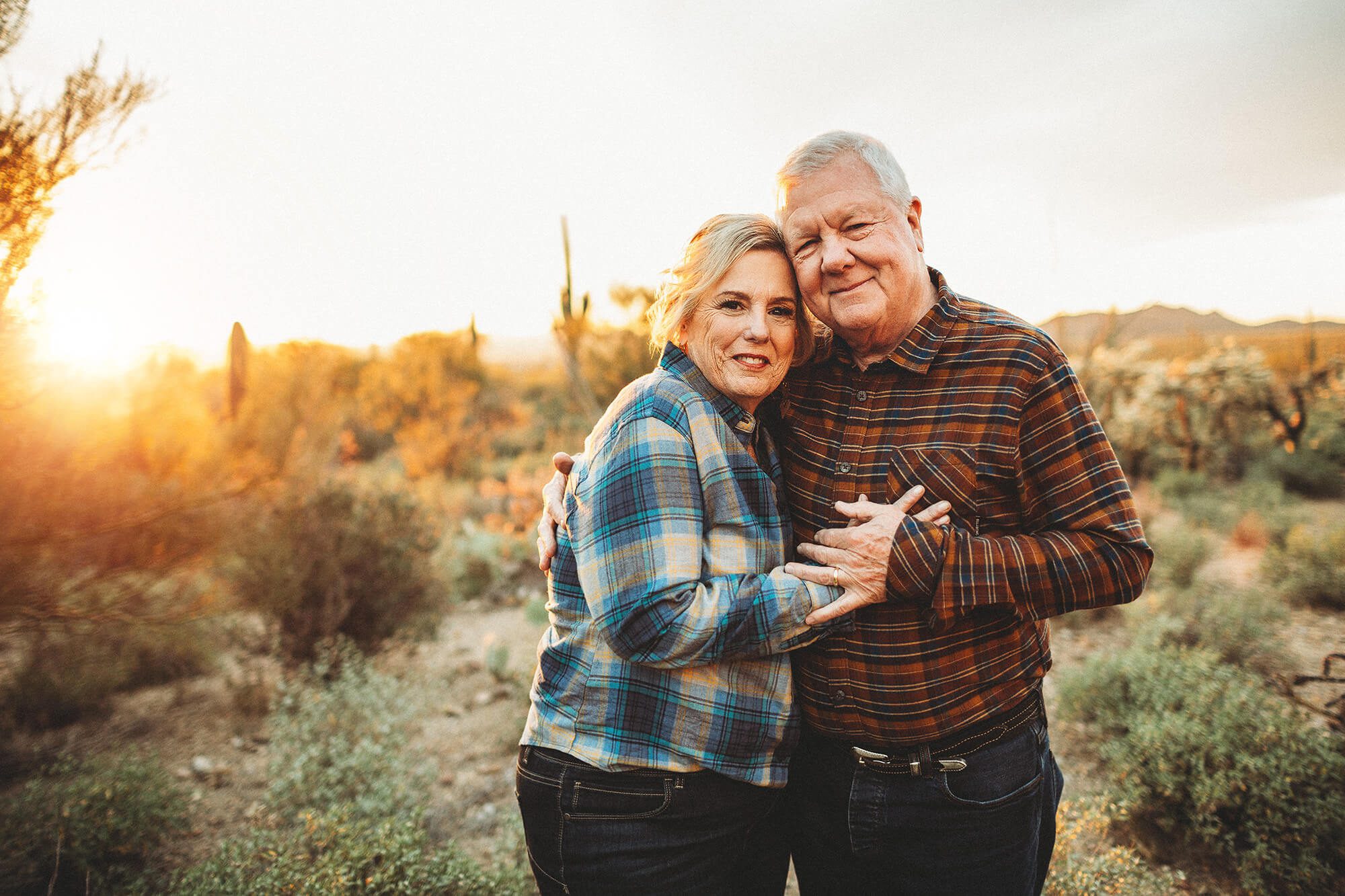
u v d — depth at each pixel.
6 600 3.27
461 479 11.58
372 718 3.54
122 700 4.27
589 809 1.33
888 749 1.43
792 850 1.66
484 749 3.73
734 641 1.27
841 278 1.40
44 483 3.29
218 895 2.34
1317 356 16.23
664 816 1.32
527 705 4.14
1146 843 2.78
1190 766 2.84
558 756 1.38
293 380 4.80
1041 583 1.30
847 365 1.53
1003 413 1.38
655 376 1.43
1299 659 4.27
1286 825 2.54
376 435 13.59
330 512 4.65
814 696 1.48
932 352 1.42
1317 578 5.41
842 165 1.40
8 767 3.39
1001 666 1.42
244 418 4.35
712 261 1.38
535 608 5.71
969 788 1.40
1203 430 10.71
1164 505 9.05
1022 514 1.44
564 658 1.43
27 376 2.94
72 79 2.52
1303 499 9.31
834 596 1.33
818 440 1.54
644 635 1.25
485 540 7.05
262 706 4.11
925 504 1.41
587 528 1.34
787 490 1.58
